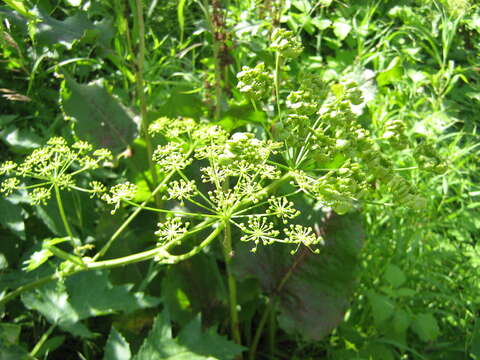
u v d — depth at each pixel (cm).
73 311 161
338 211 154
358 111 263
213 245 230
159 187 174
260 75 173
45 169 151
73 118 243
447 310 265
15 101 307
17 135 241
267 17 258
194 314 221
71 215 240
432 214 320
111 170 279
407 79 423
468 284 275
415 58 450
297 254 227
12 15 208
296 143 162
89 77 363
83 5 241
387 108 402
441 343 244
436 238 304
